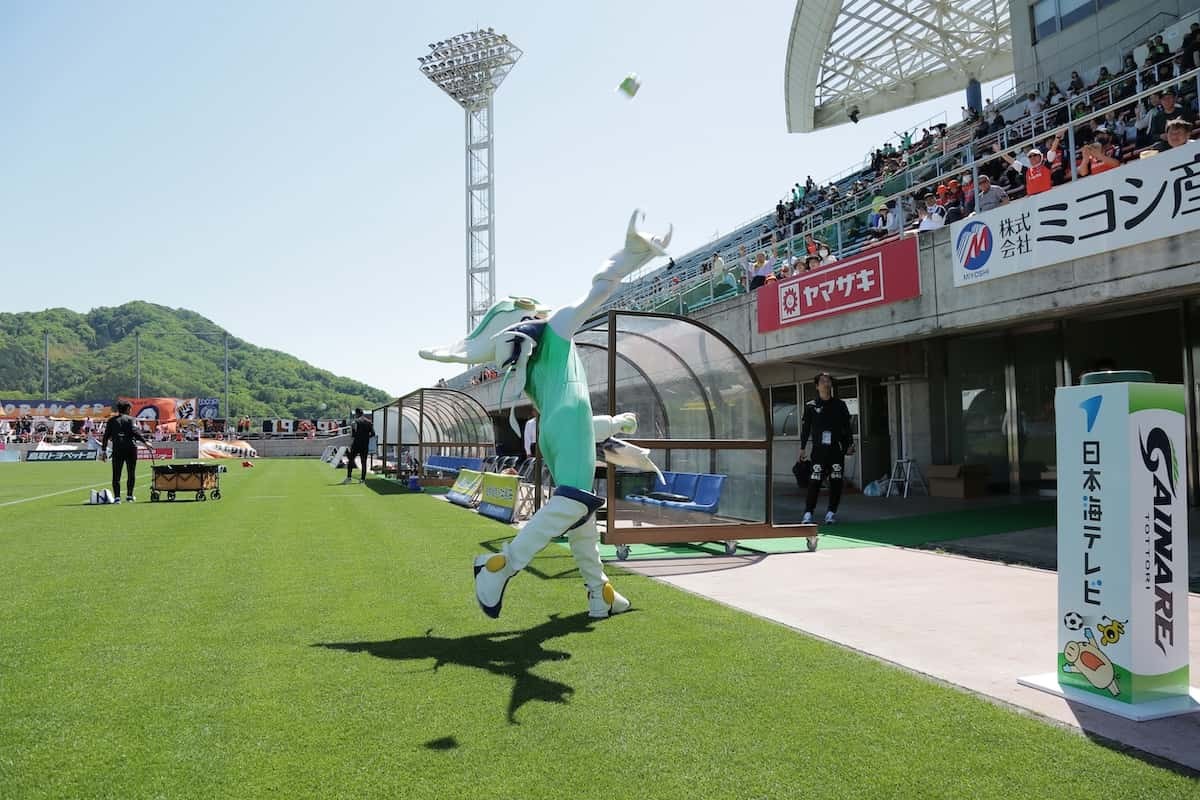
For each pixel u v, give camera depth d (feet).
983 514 37.73
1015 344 45.62
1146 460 11.90
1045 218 28.96
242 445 189.47
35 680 13.37
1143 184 25.36
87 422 200.85
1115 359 40.11
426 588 21.30
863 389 53.57
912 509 40.91
